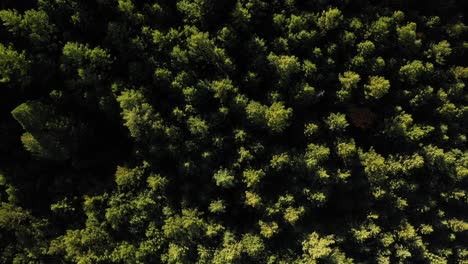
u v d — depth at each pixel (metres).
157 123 26.14
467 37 28.11
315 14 26.02
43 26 24.47
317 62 26.34
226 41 25.55
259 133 27.22
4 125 27.52
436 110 28.23
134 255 27.89
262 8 25.41
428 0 27.31
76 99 26.64
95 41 26.30
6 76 24.23
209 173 27.59
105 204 28.19
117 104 26.72
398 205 28.27
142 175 27.92
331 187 28.06
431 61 27.86
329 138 27.72
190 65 26.28
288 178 27.72
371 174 27.72
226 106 26.50
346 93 26.39
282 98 26.69
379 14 26.45
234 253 26.97
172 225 27.09
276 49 26.09
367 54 26.28
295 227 27.75
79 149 28.03
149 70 26.28
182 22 26.39
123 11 24.88
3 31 25.11
